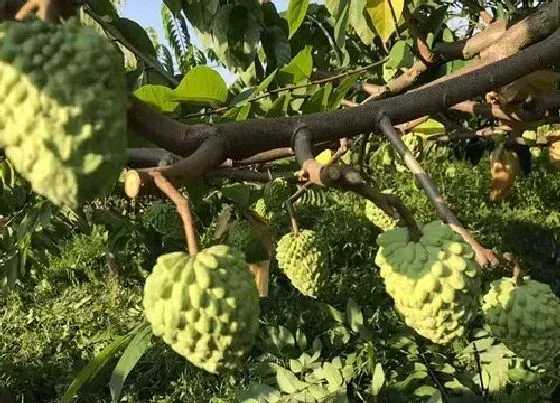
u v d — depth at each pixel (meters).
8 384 4.55
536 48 1.38
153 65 1.90
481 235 6.10
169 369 4.39
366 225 6.23
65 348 5.04
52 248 3.05
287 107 1.88
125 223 3.44
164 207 2.49
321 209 6.54
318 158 2.19
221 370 0.96
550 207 6.80
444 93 1.26
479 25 2.68
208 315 0.92
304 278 2.36
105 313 5.47
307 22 2.83
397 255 1.18
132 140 1.37
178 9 2.32
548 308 1.39
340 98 1.74
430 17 2.35
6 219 2.75
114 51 0.78
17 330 5.41
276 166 2.14
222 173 1.80
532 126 2.03
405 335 3.44
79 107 0.74
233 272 0.95
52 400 4.43
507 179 2.66
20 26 0.76
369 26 2.06
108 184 0.78
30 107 0.74
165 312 0.93
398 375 3.24
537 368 3.06
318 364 3.15
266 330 3.86
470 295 1.17
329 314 4.00
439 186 6.89
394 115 1.20
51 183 0.76
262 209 2.76
